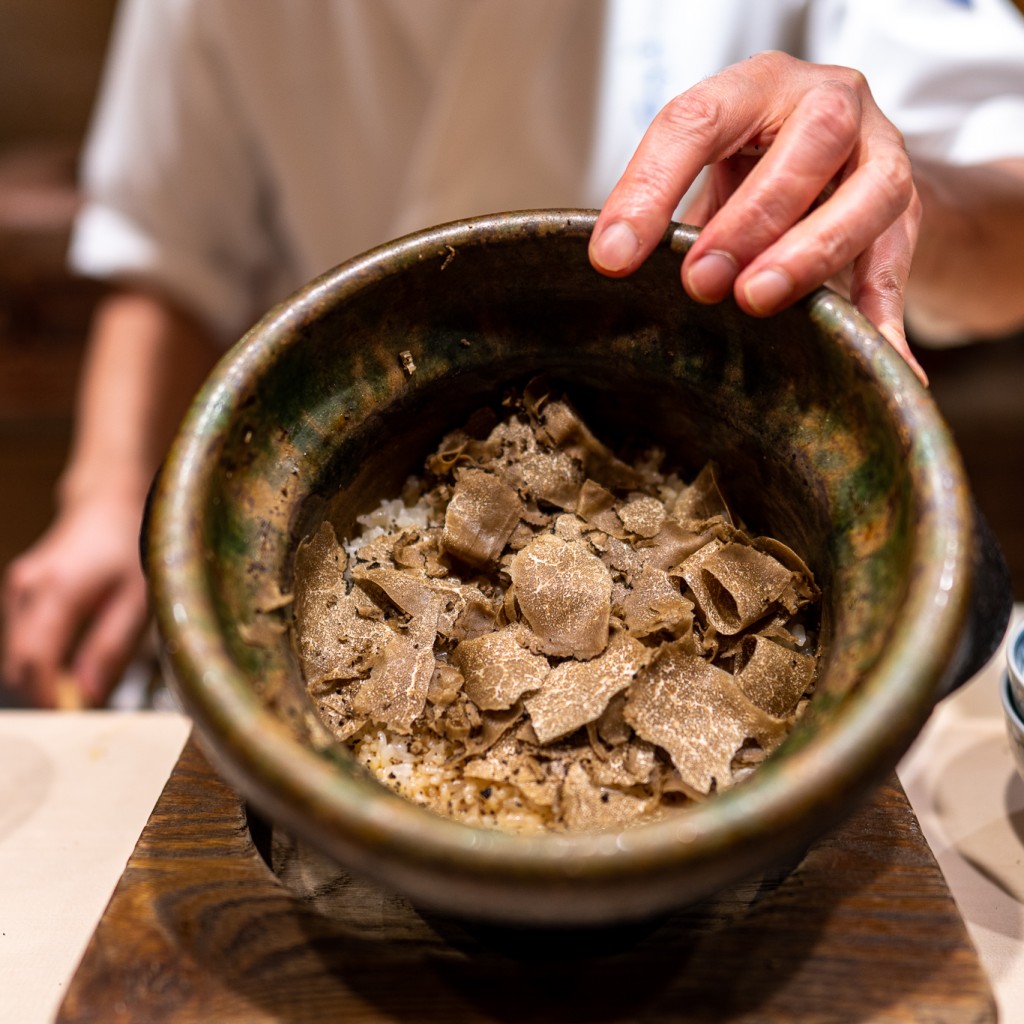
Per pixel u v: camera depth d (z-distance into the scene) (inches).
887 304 21.6
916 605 14.7
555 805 18.2
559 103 39.0
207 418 17.5
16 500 74.2
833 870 19.1
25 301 69.1
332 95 43.6
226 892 19.1
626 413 23.4
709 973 17.5
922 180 31.5
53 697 45.4
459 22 39.6
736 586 20.2
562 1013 17.0
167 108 47.3
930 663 14.2
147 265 50.2
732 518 22.5
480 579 22.1
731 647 20.3
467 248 19.7
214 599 16.1
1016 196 35.6
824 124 19.8
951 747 28.1
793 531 21.1
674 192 19.5
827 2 38.2
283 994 17.4
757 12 38.9
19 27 80.0
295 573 19.8
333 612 20.6
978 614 16.2
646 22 38.0
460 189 39.9
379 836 13.3
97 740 29.7
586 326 21.4
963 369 66.5
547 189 40.1
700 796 17.8
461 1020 16.9
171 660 15.2
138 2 47.9
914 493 16.0
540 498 22.5
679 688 19.1
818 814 13.5
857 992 17.1
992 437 65.2
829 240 18.5
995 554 17.2
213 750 14.9
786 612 20.5
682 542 21.7
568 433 22.5
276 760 14.0
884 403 17.1
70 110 84.0
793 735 17.3
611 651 19.5
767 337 19.6
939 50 36.1
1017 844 24.8
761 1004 17.0
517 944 18.4
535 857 13.1
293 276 53.9
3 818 26.5
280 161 46.3
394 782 18.8
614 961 17.8
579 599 20.2
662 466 23.9
